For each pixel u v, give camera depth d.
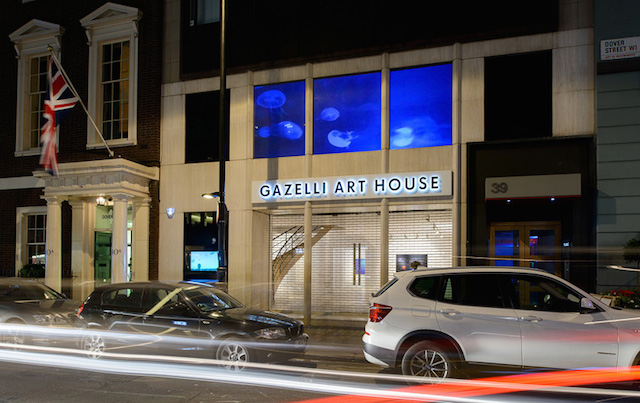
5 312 10.38
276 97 14.65
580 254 11.55
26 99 17.50
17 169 17.33
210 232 14.90
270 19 14.66
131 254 15.69
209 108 15.25
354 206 13.65
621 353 6.35
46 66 17.56
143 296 9.04
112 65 16.62
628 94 11.34
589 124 11.81
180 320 8.34
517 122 12.40
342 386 6.97
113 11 16.25
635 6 11.42
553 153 12.01
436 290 7.08
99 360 8.57
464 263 12.34
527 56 12.49
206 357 8.05
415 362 6.92
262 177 14.41
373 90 13.77
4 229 17.30
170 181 15.42
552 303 6.72
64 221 16.52
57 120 14.74
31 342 9.96
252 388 6.88
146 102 15.77
